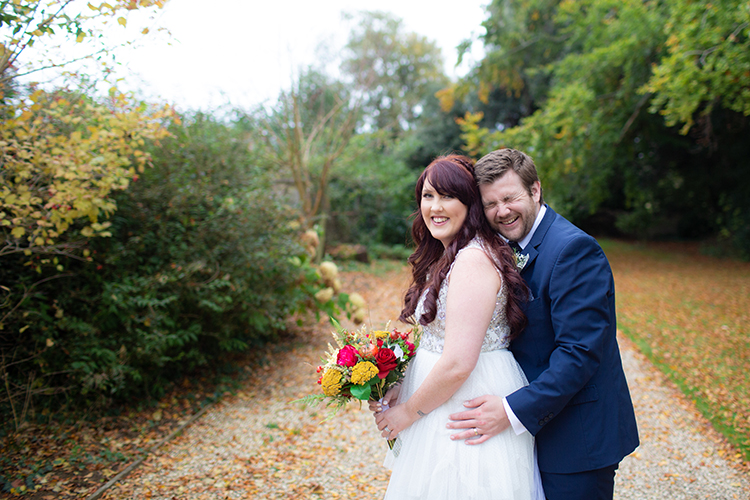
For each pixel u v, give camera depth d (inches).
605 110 421.7
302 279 207.8
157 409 150.1
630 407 63.7
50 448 120.5
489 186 63.9
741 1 222.2
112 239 143.3
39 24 92.4
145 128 123.7
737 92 260.8
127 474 112.9
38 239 110.4
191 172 169.0
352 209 551.8
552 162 405.7
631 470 118.9
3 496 100.9
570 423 59.7
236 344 178.5
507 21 575.2
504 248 62.1
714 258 518.0
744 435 134.3
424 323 64.0
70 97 122.0
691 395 165.0
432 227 65.1
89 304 138.7
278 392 171.3
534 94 637.3
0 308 125.3
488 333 62.8
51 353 132.2
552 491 60.4
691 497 106.8
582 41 506.0
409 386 66.7
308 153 378.6
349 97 425.1
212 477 113.5
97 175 119.2
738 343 219.6
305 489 109.0
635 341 232.2
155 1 96.2
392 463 71.9
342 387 63.0
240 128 291.9
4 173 107.3
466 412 59.7
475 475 58.2
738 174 508.4
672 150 553.0
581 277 57.7
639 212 623.8
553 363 57.3
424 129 744.3
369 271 434.9
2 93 100.5
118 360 134.9
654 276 420.5
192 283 151.7
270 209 184.9
